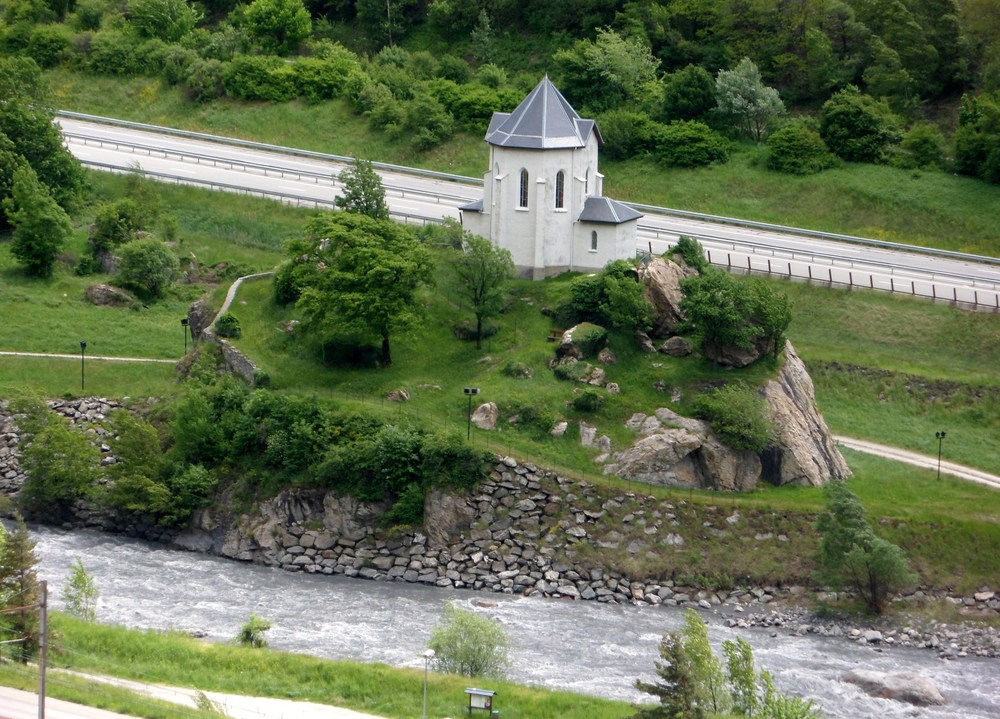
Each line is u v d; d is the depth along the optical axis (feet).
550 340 533.14
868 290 609.83
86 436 517.96
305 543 476.54
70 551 469.98
